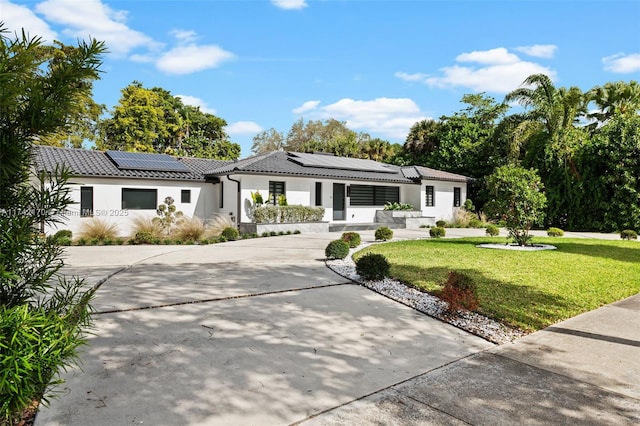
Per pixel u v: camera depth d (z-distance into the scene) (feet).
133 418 9.62
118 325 16.35
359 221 79.92
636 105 88.33
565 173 73.56
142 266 30.78
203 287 23.39
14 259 6.82
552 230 59.72
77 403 10.25
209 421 9.60
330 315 18.56
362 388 11.56
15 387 5.78
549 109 76.28
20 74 6.35
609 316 18.97
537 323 17.89
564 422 9.81
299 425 9.52
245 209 61.93
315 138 186.39
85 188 55.52
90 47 7.27
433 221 81.20
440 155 102.17
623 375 12.59
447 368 13.11
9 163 6.76
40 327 6.25
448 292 19.04
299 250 41.45
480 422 9.75
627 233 55.36
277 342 15.05
